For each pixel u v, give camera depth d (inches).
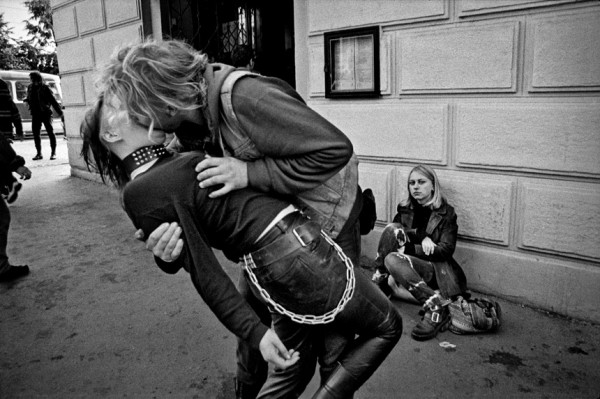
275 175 48.4
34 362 101.7
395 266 112.3
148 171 47.8
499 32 112.7
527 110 111.3
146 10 224.5
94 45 260.1
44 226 202.7
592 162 104.7
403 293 120.3
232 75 49.5
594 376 90.4
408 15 126.3
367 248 146.3
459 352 99.7
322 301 49.8
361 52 136.9
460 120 122.0
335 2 139.8
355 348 56.3
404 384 89.6
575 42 103.1
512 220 118.3
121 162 50.2
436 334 106.2
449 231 114.3
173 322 117.3
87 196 256.4
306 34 150.9
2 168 140.8
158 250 46.9
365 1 133.6
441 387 88.4
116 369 98.4
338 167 47.5
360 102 141.1
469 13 116.2
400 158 134.7
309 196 57.0
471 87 119.0
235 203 48.4
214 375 95.4
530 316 113.6
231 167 47.8
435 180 116.8
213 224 48.5
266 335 47.3
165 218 46.7
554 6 105.1
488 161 119.0
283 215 49.4
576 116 105.1
